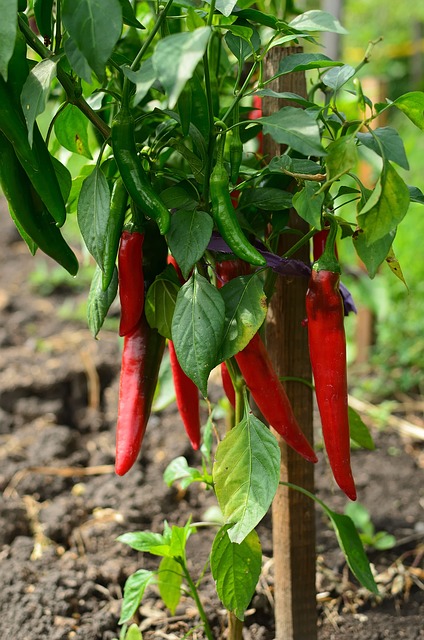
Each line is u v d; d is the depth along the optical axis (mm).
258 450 1549
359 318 4031
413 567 2566
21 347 4203
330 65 1455
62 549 2660
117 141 1410
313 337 1512
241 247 1397
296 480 1964
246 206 1570
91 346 4105
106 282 1453
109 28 1177
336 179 1326
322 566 2527
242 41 1507
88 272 5199
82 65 1242
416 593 2457
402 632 2268
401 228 4633
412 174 5234
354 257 4273
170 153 1831
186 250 1393
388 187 1332
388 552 2639
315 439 3195
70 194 1835
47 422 3480
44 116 3809
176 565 2023
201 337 1396
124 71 1226
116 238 1473
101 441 3410
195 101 1466
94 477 3104
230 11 1394
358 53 7922
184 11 1838
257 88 1502
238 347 1450
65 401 3662
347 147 1319
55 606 2316
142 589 1903
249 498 1521
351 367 4074
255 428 1566
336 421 1518
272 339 1896
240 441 1563
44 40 1519
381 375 3955
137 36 2021
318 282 1488
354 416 1965
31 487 2975
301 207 1380
